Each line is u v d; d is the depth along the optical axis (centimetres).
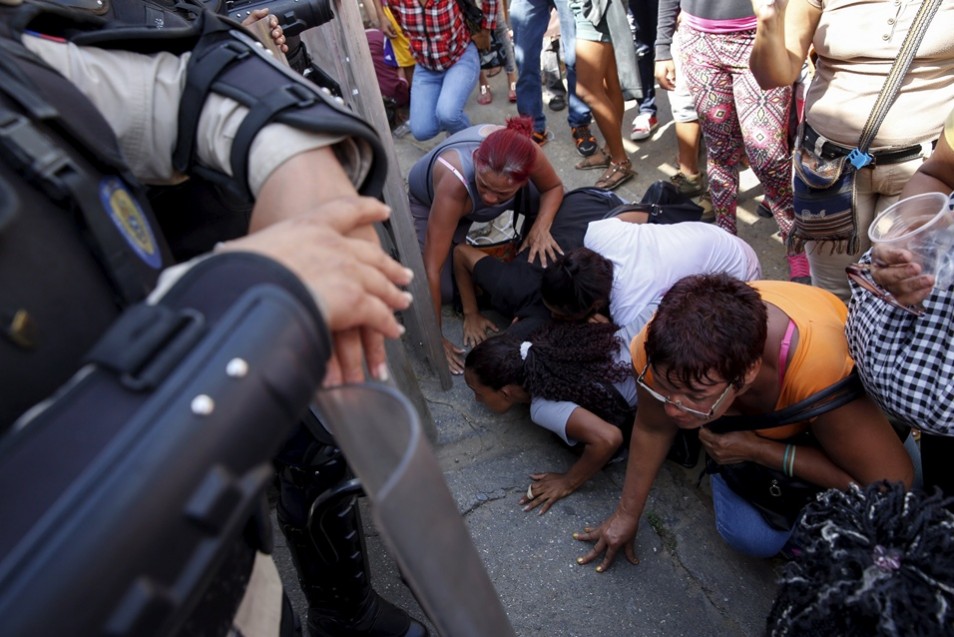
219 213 87
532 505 203
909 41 161
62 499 42
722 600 178
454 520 58
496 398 216
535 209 260
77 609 41
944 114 169
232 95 66
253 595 79
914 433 176
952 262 118
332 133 65
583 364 201
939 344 121
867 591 97
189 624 62
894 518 101
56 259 55
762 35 180
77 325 56
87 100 64
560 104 390
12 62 57
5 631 39
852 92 175
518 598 184
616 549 183
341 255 56
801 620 104
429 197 256
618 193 326
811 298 150
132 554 42
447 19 296
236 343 48
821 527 106
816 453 154
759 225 295
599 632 175
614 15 290
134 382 46
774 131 238
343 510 130
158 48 72
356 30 177
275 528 198
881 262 121
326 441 115
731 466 165
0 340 52
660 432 168
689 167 304
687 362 130
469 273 263
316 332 52
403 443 52
